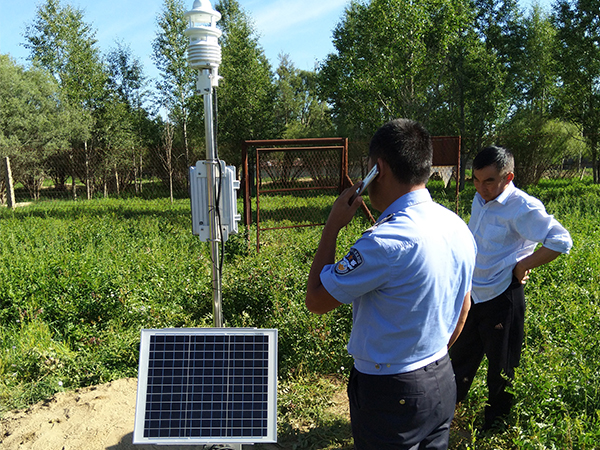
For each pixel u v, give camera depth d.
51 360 4.02
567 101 23.45
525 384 3.07
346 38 25.09
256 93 26.16
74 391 3.73
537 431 2.81
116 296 5.13
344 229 8.11
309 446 3.08
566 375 3.32
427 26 19.12
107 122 25.86
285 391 3.69
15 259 6.55
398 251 1.60
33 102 21.39
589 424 2.88
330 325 4.51
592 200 13.41
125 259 6.85
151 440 2.21
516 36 27.52
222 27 29.41
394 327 1.68
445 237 1.70
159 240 8.34
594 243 7.11
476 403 3.33
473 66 23.70
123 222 10.88
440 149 11.20
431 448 1.85
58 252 7.12
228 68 25.56
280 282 5.28
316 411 3.43
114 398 3.55
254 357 2.32
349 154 15.58
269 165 9.04
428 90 23.06
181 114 23.66
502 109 24.61
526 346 3.81
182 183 22.41
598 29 22.11
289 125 38.66
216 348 2.32
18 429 3.16
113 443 2.99
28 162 20.00
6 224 10.75
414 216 1.68
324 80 25.14
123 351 4.27
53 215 14.09
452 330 1.85
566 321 4.46
